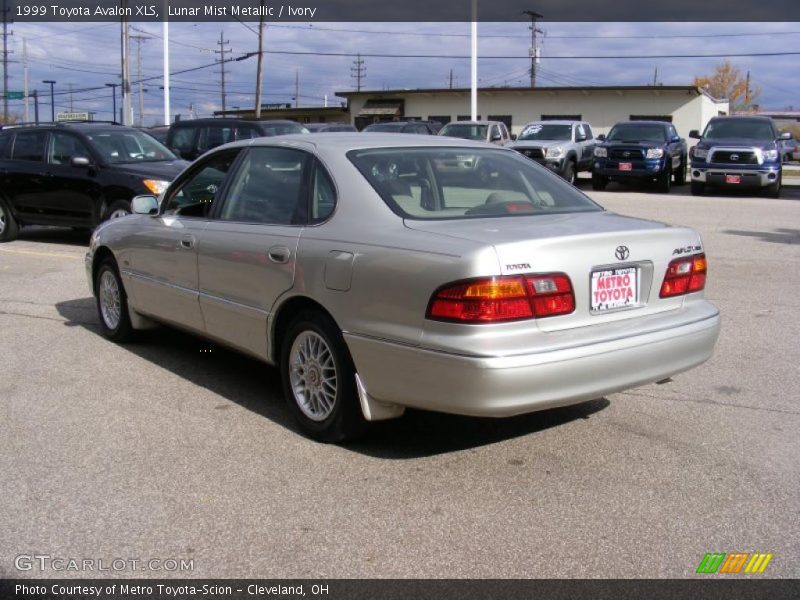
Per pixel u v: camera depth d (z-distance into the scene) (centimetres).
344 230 455
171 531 377
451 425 508
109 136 1285
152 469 444
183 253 577
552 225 444
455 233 420
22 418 523
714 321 474
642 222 480
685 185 2697
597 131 4550
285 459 457
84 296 905
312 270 461
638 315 445
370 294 429
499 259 395
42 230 1518
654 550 359
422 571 343
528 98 4656
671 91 4362
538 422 513
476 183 500
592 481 428
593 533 373
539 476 434
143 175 1193
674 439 486
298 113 5353
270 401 557
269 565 348
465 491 416
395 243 426
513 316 396
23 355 671
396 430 499
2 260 1148
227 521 386
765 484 425
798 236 1340
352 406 455
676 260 462
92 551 360
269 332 503
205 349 691
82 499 409
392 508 398
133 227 650
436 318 401
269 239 496
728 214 1683
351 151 493
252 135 1792
